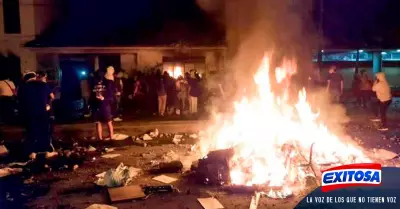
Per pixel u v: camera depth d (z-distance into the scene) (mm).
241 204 6020
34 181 7359
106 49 18516
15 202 6242
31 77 9648
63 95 18703
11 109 13664
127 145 10453
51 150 9633
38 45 18125
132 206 5969
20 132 12117
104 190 6723
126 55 19484
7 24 19406
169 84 15992
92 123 13227
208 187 6902
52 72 18922
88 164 8547
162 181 7258
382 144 9984
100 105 10828
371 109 16109
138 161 8750
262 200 6188
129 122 13656
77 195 6559
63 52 18344
